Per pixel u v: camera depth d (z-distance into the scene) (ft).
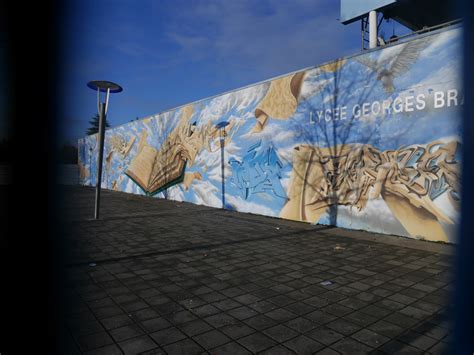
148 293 14.29
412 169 24.40
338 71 29.04
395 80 25.29
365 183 27.22
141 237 25.14
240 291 14.52
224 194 41.91
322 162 30.45
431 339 10.51
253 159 37.60
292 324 11.52
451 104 22.49
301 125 32.27
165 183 54.54
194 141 47.42
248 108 38.27
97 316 12.12
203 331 11.03
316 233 26.66
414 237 24.38
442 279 15.92
